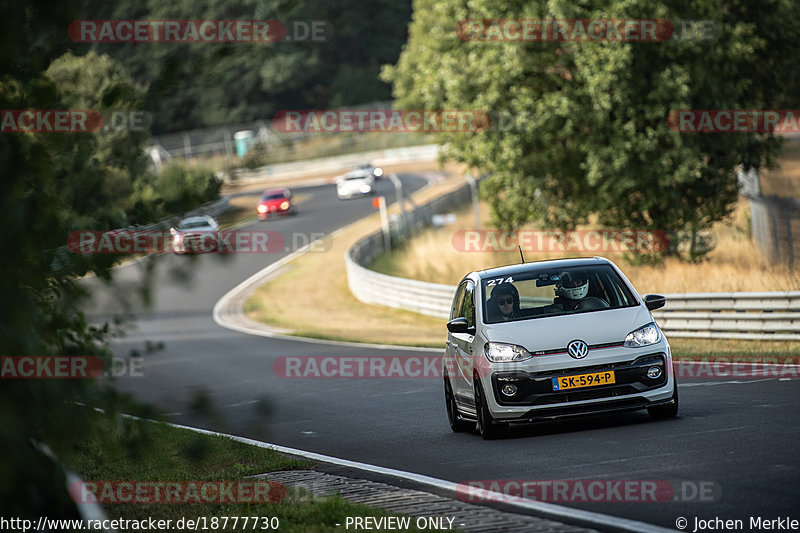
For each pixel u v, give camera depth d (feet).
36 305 58.39
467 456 113.39
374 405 176.35
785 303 222.69
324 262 599.57
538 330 121.49
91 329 64.49
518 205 409.28
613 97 362.53
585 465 98.89
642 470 93.20
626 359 118.73
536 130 385.09
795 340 218.79
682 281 312.50
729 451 98.17
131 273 59.52
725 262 388.57
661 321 260.21
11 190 52.75
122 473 118.32
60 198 58.29
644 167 374.84
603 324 121.70
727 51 365.40
